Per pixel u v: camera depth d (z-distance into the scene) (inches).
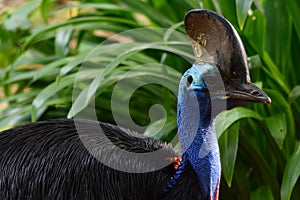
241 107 229.0
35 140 173.8
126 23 271.6
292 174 219.5
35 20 393.7
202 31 171.0
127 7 271.6
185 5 265.4
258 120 234.5
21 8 281.9
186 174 174.2
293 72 272.2
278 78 253.8
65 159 169.9
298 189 248.7
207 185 174.4
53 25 270.2
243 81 167.0
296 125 259.8
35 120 239.6
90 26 271.0
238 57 166.7
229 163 216.8
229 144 219.1
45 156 170.4
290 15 263.7
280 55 269.3
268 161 250.8
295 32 270.2
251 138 245.4
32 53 299.7
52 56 280.8
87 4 277.7
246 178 247.9
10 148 173.2
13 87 350.6
